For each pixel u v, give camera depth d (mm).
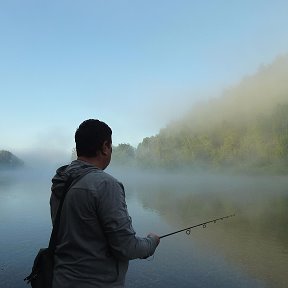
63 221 2160
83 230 2080
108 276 2086
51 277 2160
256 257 18141
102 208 2059
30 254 19031
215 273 15539
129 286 14039
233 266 16516
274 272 15664
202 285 14211
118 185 2166
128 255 2074
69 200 2133
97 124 2381
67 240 2113
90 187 2092
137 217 34438
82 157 2369
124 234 2045
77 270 2068
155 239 2336
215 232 25297
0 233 24953
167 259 17797
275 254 18641
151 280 14742
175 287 13922
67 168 2311
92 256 2068
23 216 33250
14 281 14547
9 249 20156
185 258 18000
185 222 31062
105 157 2408
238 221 30500
